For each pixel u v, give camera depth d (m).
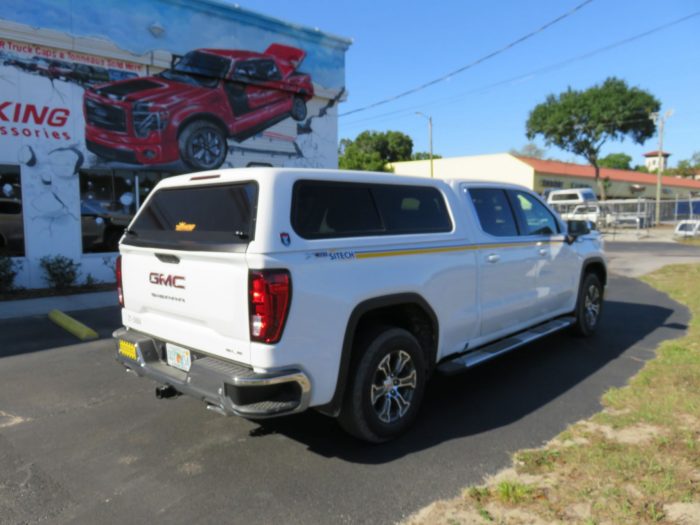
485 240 4.70
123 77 10.80
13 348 6.31
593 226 6.95
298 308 3.15
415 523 2.84
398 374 3.86
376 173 3.95
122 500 3.10
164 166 11.54
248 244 3.06
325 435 3.96
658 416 4.05
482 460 3.51
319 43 13.96
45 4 9.63
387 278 3.70
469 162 45.53
